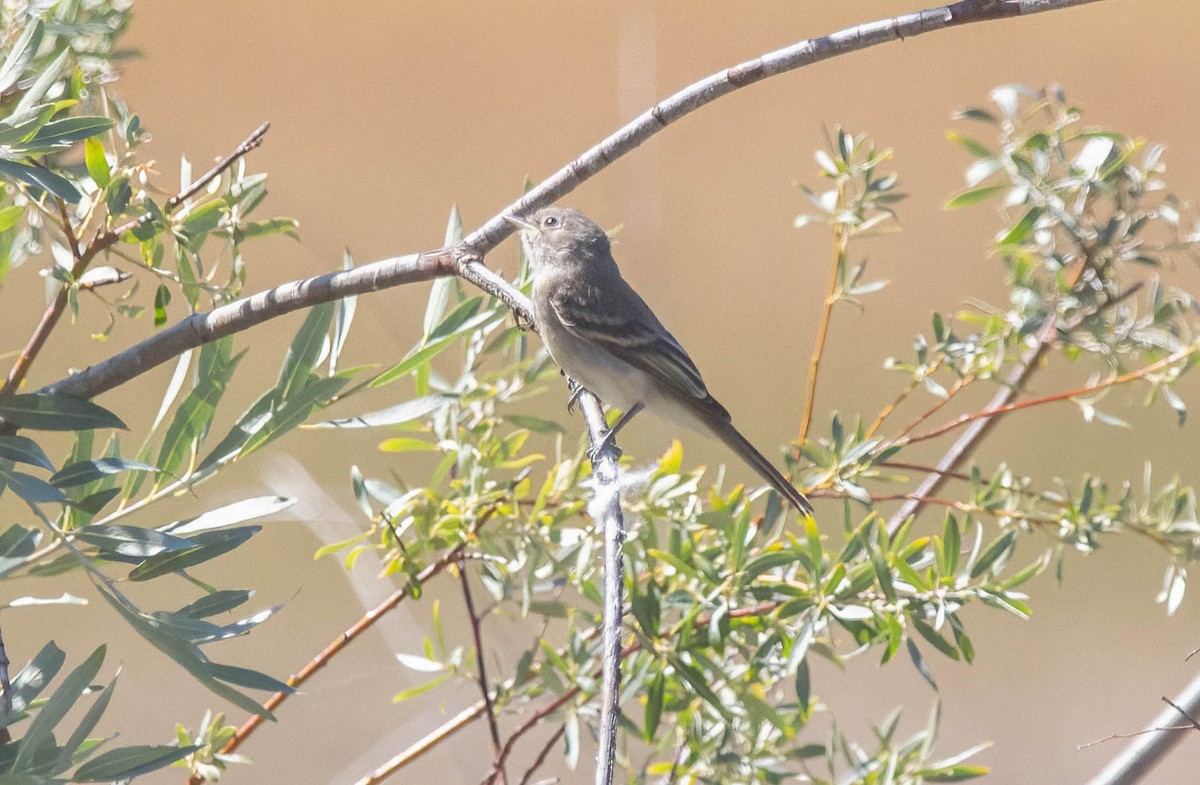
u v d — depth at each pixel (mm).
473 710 8719
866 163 9523
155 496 7016
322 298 7207
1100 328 9172
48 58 7141
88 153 7027
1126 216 9180
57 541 6387
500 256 18500
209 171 7449
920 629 7723
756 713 8250
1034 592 21406
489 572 8805
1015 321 9328
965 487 21281
